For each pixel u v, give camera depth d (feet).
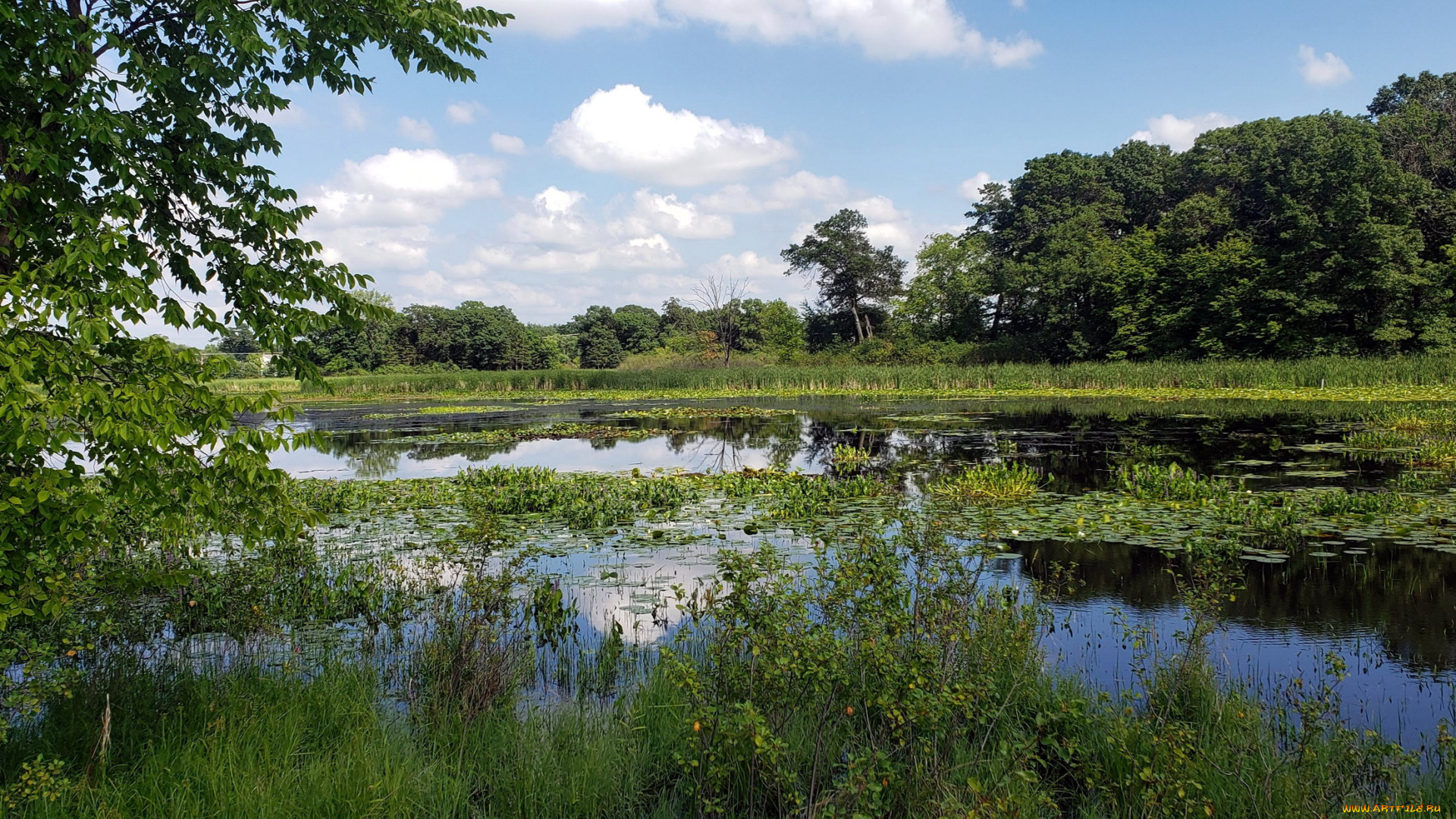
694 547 30.63
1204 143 182.80
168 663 18.08
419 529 34.01
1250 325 140.46
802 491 40.34
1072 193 198.29
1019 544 30.32
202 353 15.25
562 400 130.72
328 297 16.84
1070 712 14.34
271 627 20.84
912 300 205.87
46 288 11.98
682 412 100.12
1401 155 145.79
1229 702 15.34
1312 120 162.61
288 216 16.07
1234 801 12.50
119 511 21.39
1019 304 194.90
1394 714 16.65
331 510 37.99
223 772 13.01
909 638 15.24
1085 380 135.03
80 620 19.08
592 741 14.67
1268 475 44.34
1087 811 12.85
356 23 16.52
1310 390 110.32
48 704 15.20
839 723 14.51
